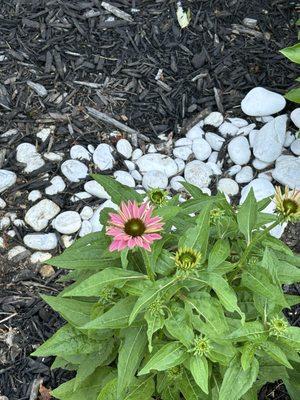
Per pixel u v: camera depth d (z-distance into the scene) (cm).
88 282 44
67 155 76
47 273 69
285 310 67
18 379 63
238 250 50
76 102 80
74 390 51
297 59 59
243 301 49
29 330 66
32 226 71
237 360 45
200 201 51
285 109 79
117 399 49
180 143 77
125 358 46
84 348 50
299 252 69
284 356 45
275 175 74
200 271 44
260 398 62
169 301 45
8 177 73
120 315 45
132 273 45
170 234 47
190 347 44
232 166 76
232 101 80
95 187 72
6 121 78
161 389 50
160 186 74
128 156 76
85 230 71
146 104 80
